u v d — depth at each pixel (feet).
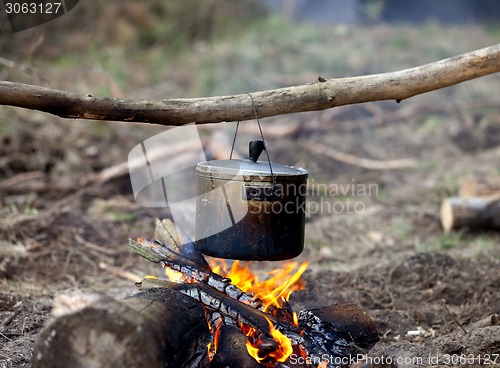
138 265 10.08
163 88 18.84
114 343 6.06
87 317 6.08
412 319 8.58
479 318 8.38
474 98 17.92
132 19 22.89
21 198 11.81
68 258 10.00
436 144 16.20
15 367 7.40
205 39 22.75
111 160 14.15
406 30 21.54
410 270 9.53
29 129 14.34
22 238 10.36
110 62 19.53
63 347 6.12
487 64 7.36
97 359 6.08
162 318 6.30
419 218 12.18
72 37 20.83
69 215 11.14
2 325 8.20
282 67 19.11
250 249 6.78
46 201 12.10
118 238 10.78
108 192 12.57
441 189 13.35
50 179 12.77
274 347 6.68
